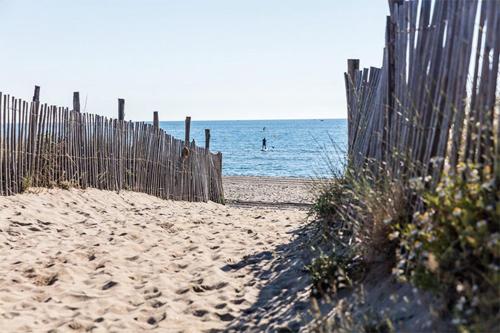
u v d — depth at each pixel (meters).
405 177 6.36
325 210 8.92
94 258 9.09
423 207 5.80
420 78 6.36
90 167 15.77
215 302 7.08
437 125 5.96
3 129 13.17
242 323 6.39
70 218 12.42
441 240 4.79
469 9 5.63
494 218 4.46
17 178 13.68
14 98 13.44
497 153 4.84
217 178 21.20
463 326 4.12
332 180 9.21
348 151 8.92
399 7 7.00
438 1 6.25
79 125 15.43
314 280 6.61
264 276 8.04
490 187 4.71
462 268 4.57
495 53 5.24
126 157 16.86
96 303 7.06
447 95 5.81
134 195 16.64
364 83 9.02
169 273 8.46
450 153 5.69
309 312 6.11
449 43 5.92
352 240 7.27
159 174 17.98
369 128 8.02
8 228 10.80
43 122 14.46
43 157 14.56
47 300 7.24
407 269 5.43
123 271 8.41
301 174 48.25
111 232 10.92
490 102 5.24
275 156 74.25
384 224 6.10
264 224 12.40
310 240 8.77
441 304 4.68
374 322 5.15
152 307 7.04
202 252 9.60
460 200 4.73
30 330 6.29
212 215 14.70
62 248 9.67
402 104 6.75
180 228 11.76
